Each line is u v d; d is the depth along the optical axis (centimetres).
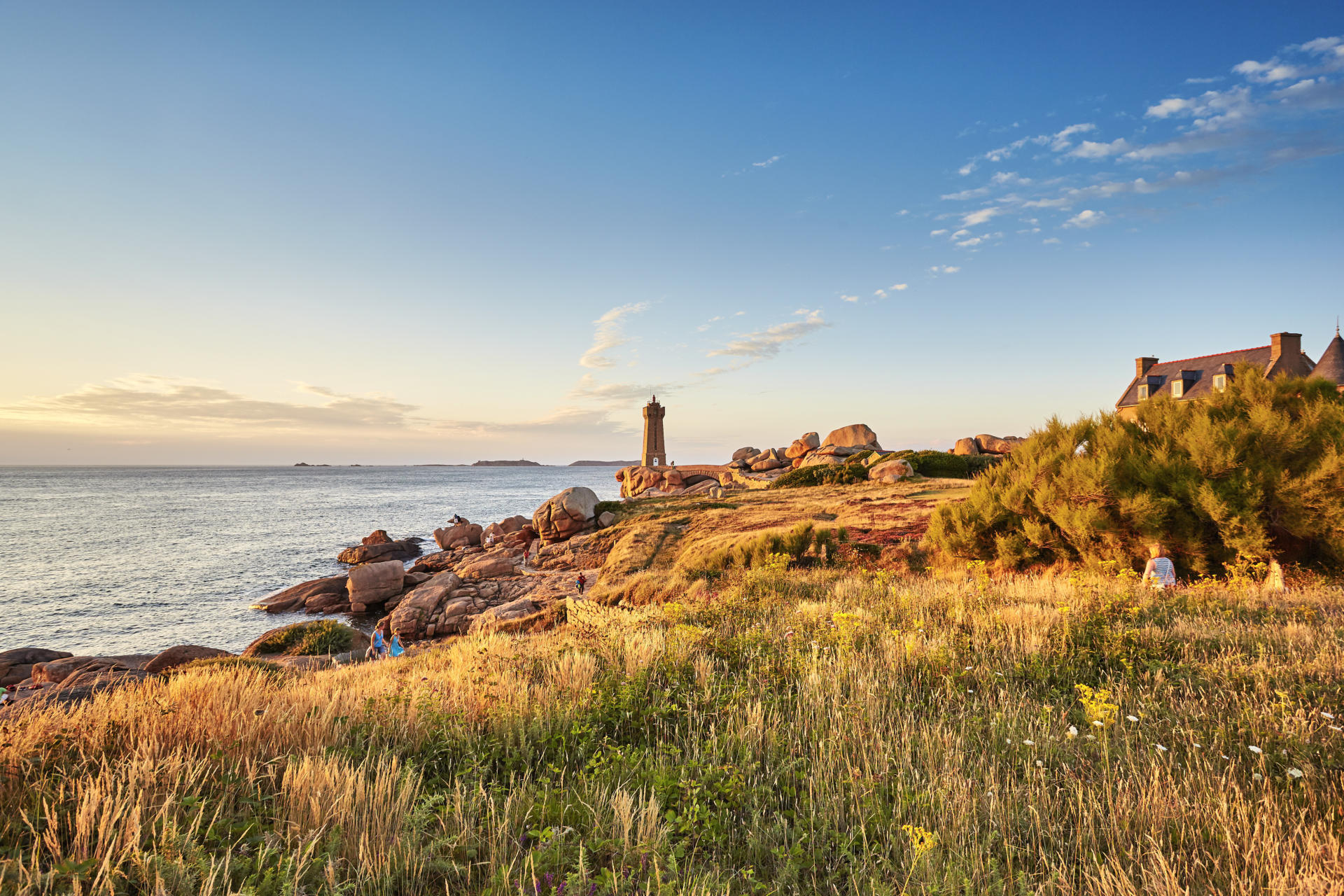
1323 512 1263
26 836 321
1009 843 329
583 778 400
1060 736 474
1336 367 4081
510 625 1853
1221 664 632
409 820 337
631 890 283
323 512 10994
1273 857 300
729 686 617
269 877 275
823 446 6594
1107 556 1513
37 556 5731
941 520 1942
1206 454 1401
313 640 2184
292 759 420
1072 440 1731
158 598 4025
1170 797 370
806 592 1463
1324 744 429
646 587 2156
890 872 312
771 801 391
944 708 533
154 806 340
